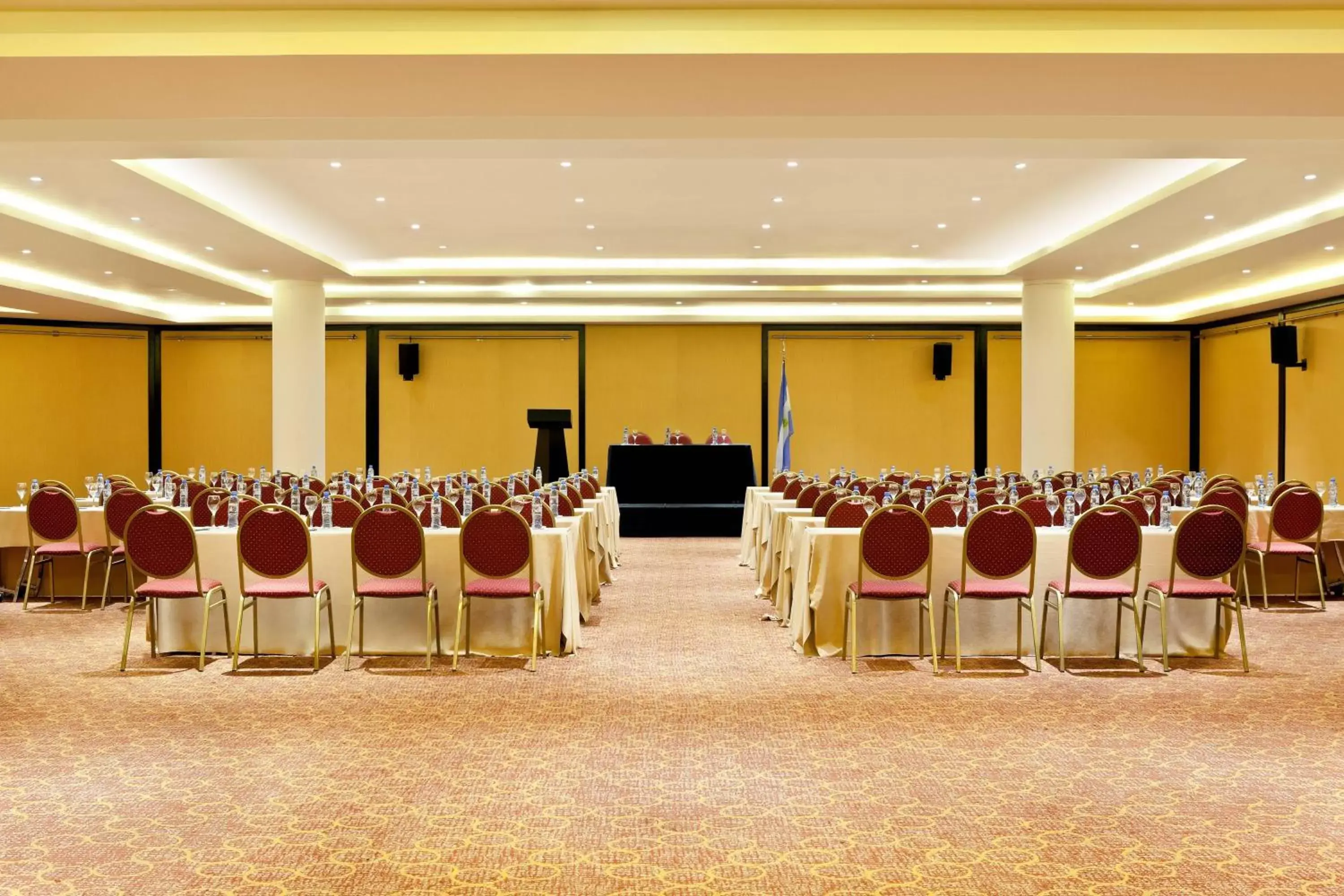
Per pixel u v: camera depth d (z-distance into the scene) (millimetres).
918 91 6160
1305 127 6836
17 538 8648
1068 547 6117
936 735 4727
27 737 4688
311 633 6449
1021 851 3396
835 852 3391
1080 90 6098
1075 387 19234
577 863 3307
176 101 6246
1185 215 10750
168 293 15695
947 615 6410
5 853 3375
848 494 7918
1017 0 5434
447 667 6148
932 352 19078
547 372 18922
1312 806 3795
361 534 6008
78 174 8992
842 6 5516
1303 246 11805
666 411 18922
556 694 5488
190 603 6480
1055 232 12703
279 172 9594
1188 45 5465
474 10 5523
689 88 6086
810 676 5926
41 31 5480
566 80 5945
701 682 5766
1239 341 17906
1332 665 6211
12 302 15039
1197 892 3088
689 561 11805
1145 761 4336
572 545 6641
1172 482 10094
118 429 18500
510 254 14031
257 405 18906
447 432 18969
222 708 5199
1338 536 8680
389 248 13555
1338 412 15234
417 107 6410
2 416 17641
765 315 18516
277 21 5512
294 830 3574
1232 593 6000
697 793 3945
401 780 4102
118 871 3234
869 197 10742
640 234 12719
